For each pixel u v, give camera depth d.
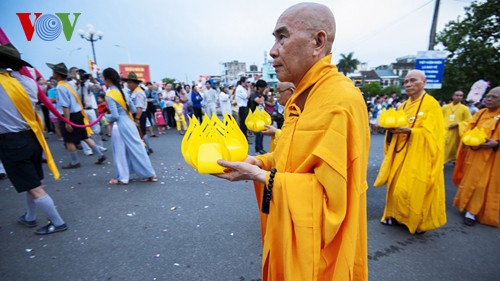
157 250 2.69
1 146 2.63
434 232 3.17
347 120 0.90
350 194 0.94
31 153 2.78
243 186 4.57
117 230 3.08
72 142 5.35
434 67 8.07
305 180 0.94
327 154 0.88
